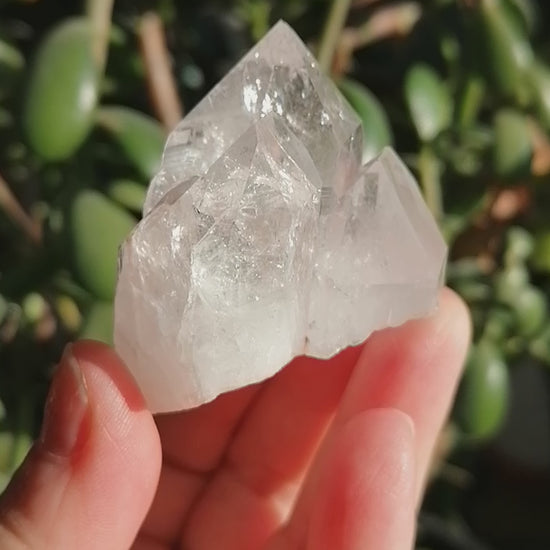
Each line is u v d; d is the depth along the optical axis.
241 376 0.13
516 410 0.32
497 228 0.23
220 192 0.13
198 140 0.14
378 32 0.23
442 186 0.22
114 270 0.17
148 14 0.21
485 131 0.22
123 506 0.14
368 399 0.17
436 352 0.17
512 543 0.31
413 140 0.22
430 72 0.21
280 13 0.23
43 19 0.24
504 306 0.22
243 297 0.13
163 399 0.13
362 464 0.15
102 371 0.13
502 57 0.21
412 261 0.15
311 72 0.15
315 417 0.19
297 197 0.14
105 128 0.19
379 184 0.15
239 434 0.19
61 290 0.20
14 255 0.21
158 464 0.14
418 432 0.17
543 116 0.21
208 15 0.25
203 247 0.13
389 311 0.15
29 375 0.20
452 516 0.27
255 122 0.14
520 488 0.32
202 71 0.25
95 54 0.19
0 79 0.20
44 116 0.17
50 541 0.13
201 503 0.19
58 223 0.19
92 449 0.13
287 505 0.19
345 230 0.14
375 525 0.15
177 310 0.13
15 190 0.22
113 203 0.19
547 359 0.23
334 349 0.14
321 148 0.15
